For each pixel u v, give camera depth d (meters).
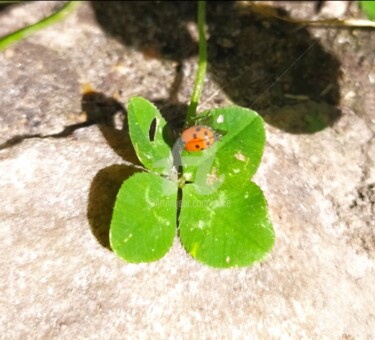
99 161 0.07
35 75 0.08
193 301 0.06
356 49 0.09
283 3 0.10
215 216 0.06
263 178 0.07
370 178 0.08
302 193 0.07
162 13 0.10
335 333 0.06
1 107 0.08
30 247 0.06
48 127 0.08
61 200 0.07
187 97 0.09
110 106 0.08
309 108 0.09
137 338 0.06
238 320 0.06
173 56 0.09
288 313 0.06
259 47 0.09
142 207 0.06
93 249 0.06
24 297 0.06
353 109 0.09
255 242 0.06
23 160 0.07
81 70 0.09
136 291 0.06
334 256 0.07
